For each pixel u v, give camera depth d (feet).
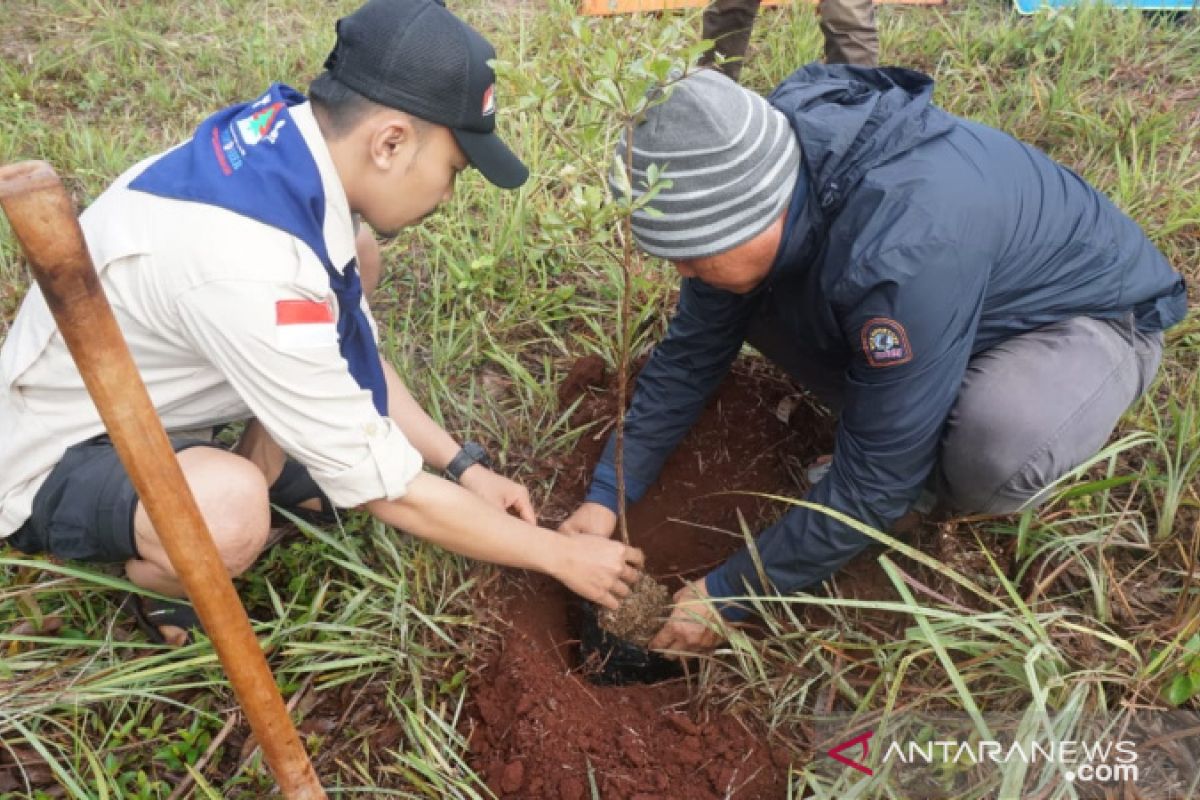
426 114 5.41
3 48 14.16
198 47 14.08
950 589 7.25
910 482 6.32
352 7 14.97
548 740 6.36
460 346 9.38
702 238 5.78
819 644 6.51
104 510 5.89
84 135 11.71
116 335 3.54
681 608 6.93
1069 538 6.82
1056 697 6.09
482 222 10.47
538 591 7.68
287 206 5.38
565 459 8.50
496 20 14.15
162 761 6.23
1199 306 9.20
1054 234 6.60
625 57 5.60
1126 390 6.91
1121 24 13.17
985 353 6.97
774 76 12.69
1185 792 5.84
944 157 6.02
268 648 6.65
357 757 6.39
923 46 13.37
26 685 6.26
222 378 6.12
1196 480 7.72
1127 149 11.28
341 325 6.19
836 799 5.74
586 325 9.66
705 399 7.79
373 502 5.89
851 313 5.94
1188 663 6.12
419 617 6.90
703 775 6.32
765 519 8.50
